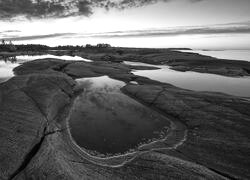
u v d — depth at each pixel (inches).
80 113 1102.4
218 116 941.8
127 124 966.4
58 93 1266.0
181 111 1037.8
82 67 2561.5
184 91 1365.7
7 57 5157.5
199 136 803.4
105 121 1000.9
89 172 577.9
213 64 3122.5
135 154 700.0
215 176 560.7
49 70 2065.7
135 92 1448.1
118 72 2363.4
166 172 575.2
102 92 1539.1
